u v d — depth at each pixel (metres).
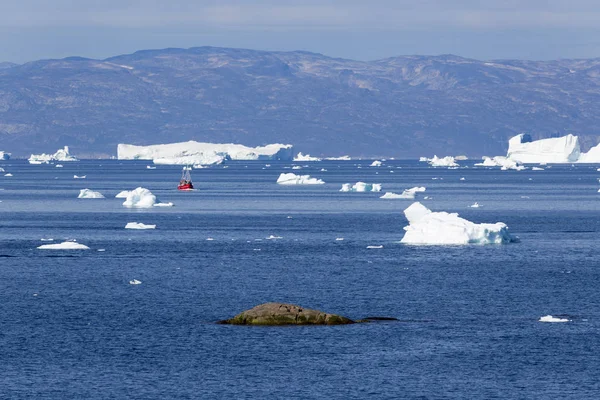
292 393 174.12
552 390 175.88
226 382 181.00
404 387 177.62
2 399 170.38
